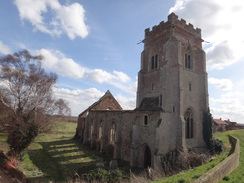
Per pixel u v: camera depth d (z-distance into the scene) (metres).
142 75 28.78
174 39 24.45
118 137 26.03
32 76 24.73
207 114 26.36
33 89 25.11
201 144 25.97
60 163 21.97
